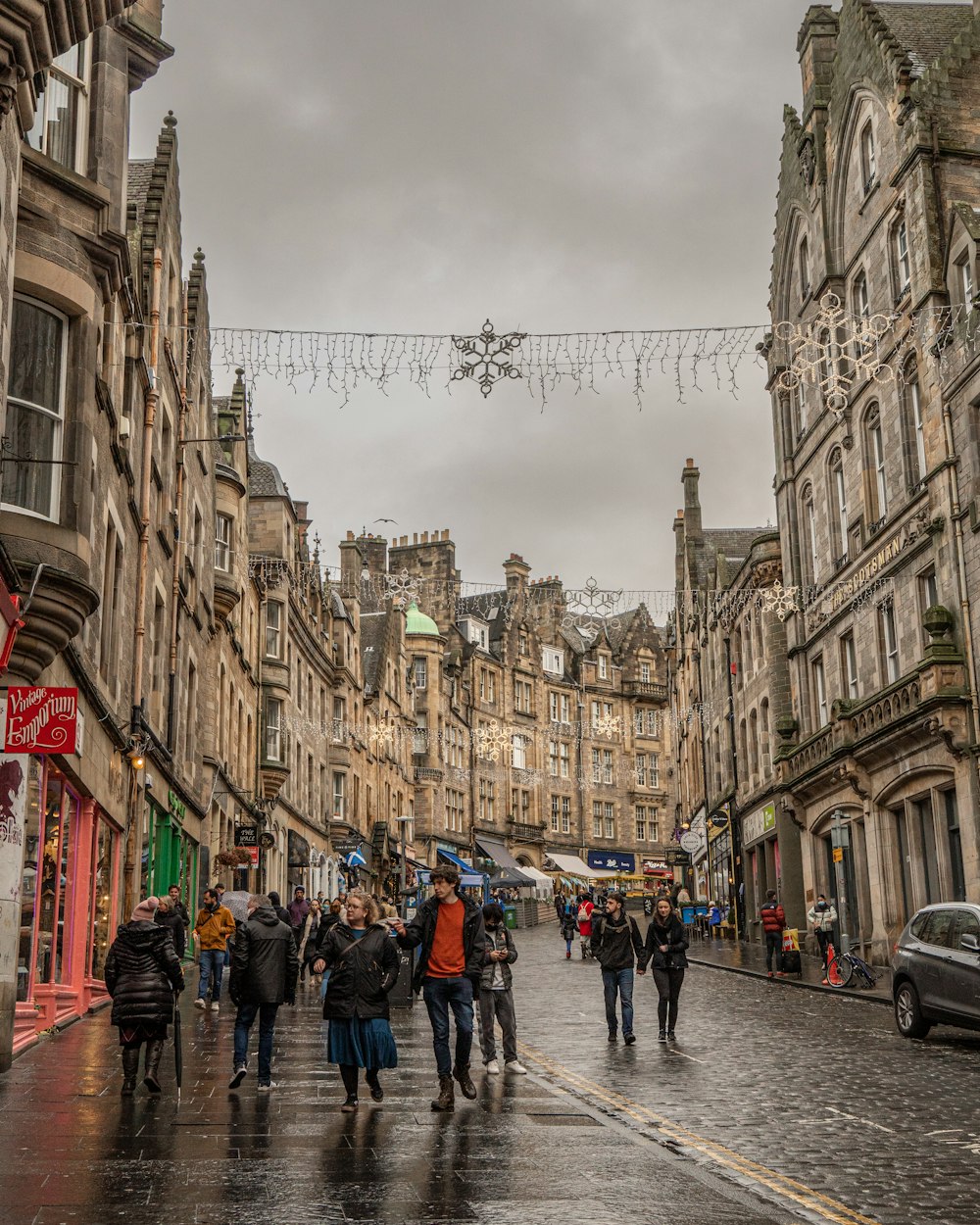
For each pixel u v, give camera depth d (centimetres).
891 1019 1903
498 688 8819
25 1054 1355
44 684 1420
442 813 7875
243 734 4069
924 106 2847
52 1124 936
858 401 3206
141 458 2316
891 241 3017
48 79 1556
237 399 3938
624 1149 880
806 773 3422
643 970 1633
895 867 3002
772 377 3931
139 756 2191
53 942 1619
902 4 3488
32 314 1427
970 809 2517
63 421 1432
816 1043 1603
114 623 2048
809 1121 1037
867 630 3147
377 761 6638
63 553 1373
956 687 2550
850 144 3306
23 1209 679
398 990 2164
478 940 1090
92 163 1581
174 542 2691
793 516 3784
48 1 1002
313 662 5209
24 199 1414
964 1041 1614
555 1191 743
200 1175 768
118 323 1938
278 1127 942
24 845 1319
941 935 1627
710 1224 674
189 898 3142
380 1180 764
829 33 3619
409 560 8781
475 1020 2003
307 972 2867
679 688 6888
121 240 1535
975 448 2548
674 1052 1524
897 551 2939
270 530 4575
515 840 8669
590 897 3931
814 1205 746
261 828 3891
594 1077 1298
